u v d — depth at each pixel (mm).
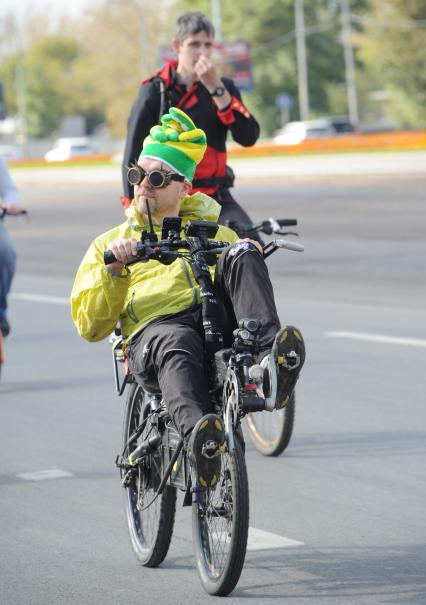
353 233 51969
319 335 28000
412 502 15297
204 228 12594
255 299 11977
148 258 12312
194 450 11328
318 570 12820
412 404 20812
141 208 13125
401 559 13102
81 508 15516
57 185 116125
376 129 199500
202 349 12289
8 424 20453
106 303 12469
